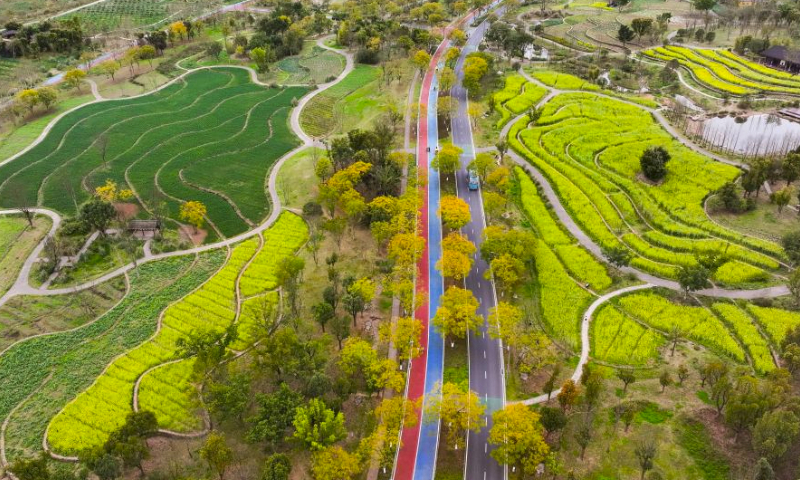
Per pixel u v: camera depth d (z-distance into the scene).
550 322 134.62
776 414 98.12
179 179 193.88
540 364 122.56
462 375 124.81
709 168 186.00
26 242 165.38
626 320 134.25
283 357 118.88
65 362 128.88
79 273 155.00
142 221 168.38
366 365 118.12
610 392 117.62
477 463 107.56
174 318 139.12
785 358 118.94
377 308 141.75
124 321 139.00
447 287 148.75
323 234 165.88
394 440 107.25
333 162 189.12
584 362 125.06
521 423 101.81
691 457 104.31
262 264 155.25
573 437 109.56
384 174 176.62
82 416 115.81
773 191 176.88
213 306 142.38
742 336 127.69
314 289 147.00
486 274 144.25
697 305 138.00
